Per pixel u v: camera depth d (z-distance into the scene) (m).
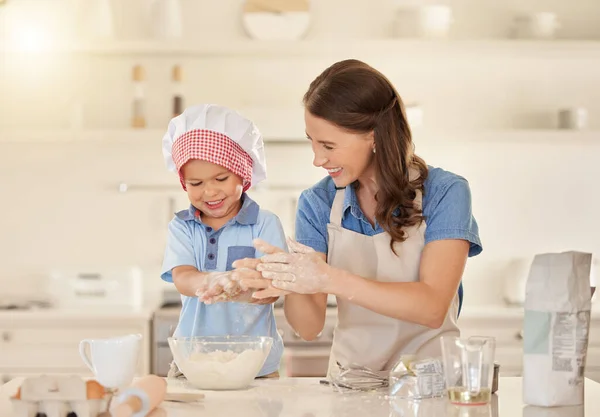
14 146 4.19
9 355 3.64
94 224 4.21
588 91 4.29
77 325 3.65
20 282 4.18
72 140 3.99
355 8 4.20
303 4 4.11
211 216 2.06
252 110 3.94
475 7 4.24
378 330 1.94
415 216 1.90
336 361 1.96
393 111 1.86
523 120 4.27
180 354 1.67
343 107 1.78
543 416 1.40
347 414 1.40
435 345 1.93
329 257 2.01
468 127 4.25
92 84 4.19
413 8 4.02
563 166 4.28
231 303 2.02
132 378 1.53
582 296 1.51
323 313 2.01
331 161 1.84
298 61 4.21
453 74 4.25
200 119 1.97
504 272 4.25
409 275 1.93
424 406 1.47
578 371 1.49
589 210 4.28
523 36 4.05
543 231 4.27
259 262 1.74
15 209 4.20
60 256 4.20
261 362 1.68
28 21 4.14
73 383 1.31
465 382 1.47
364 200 2.02
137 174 4.22
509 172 4.26
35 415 1.32
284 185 4.23
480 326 3.71
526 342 1.51
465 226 1.87
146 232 4.22
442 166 4.26
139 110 4.04
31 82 4.19
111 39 4.03
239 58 4.19
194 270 2.01
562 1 4.26
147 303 4.20
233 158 1.97
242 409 1.45
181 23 4.16
